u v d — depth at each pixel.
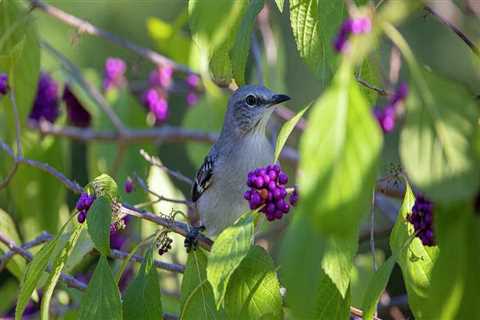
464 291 4.87
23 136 13.10
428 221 6.38
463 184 4.41
